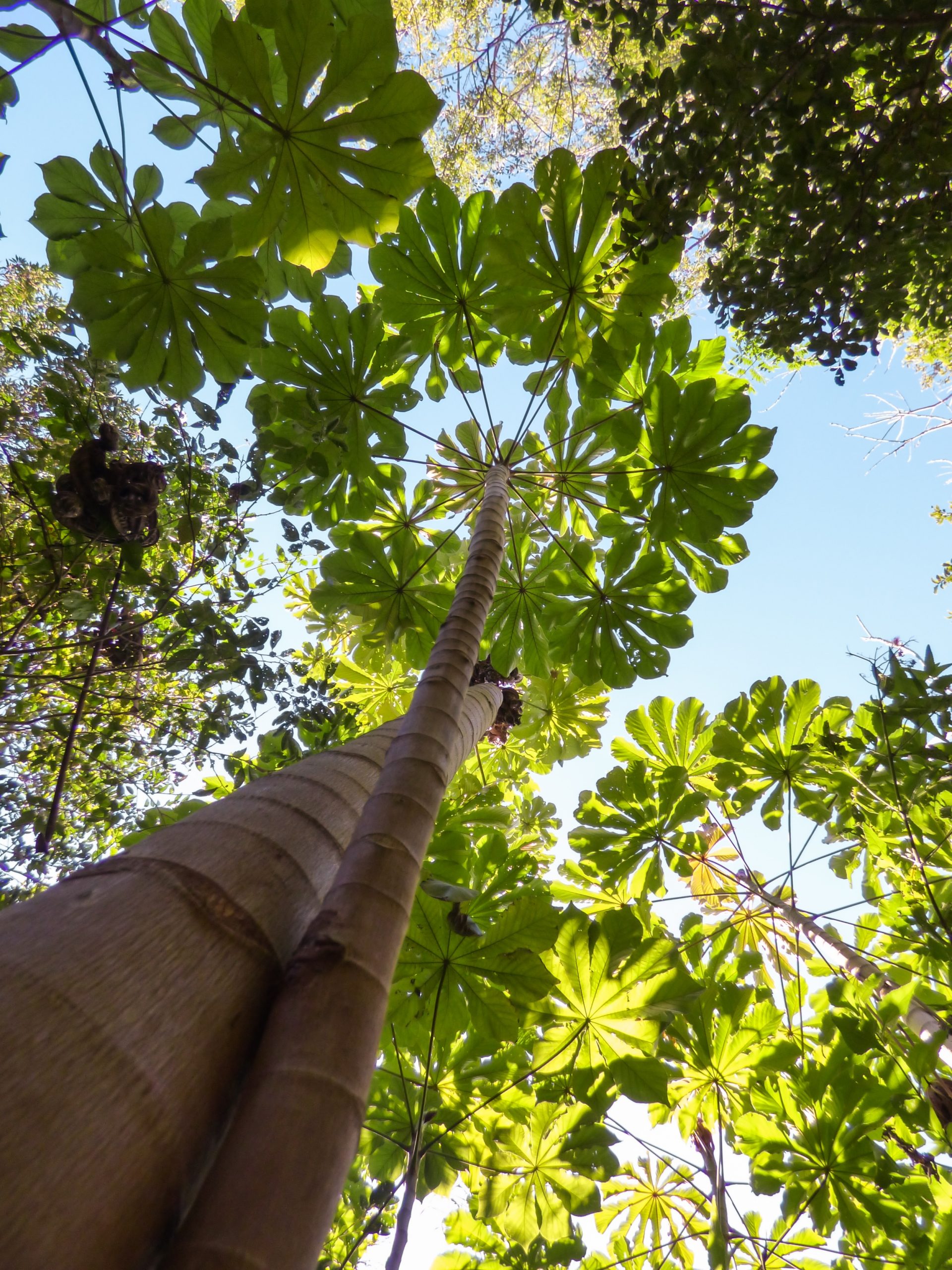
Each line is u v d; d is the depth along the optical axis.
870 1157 2.88
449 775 1.52
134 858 1.01
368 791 1.59
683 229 2.87
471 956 2.61
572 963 2.96
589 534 4.79
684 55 2.63
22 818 4.18
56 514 2.99
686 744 4.60
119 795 4.71
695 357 4.07
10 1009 0.70
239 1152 0.75
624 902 4.11
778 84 2.59
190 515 3.61
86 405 3.46
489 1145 3.18
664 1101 2.86
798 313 3.08
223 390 3.25
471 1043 3.30
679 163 2.76
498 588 4.52
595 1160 3.06
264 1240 0.67
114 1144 0.67
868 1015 3.25
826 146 2.68
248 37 2.36
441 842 3.61
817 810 4.22
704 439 3.71
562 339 3.56
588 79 7.72
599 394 3.79
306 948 0.99
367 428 3.93
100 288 2.82
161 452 3.60
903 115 2.64
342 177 2.67
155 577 3.56
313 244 2.88
